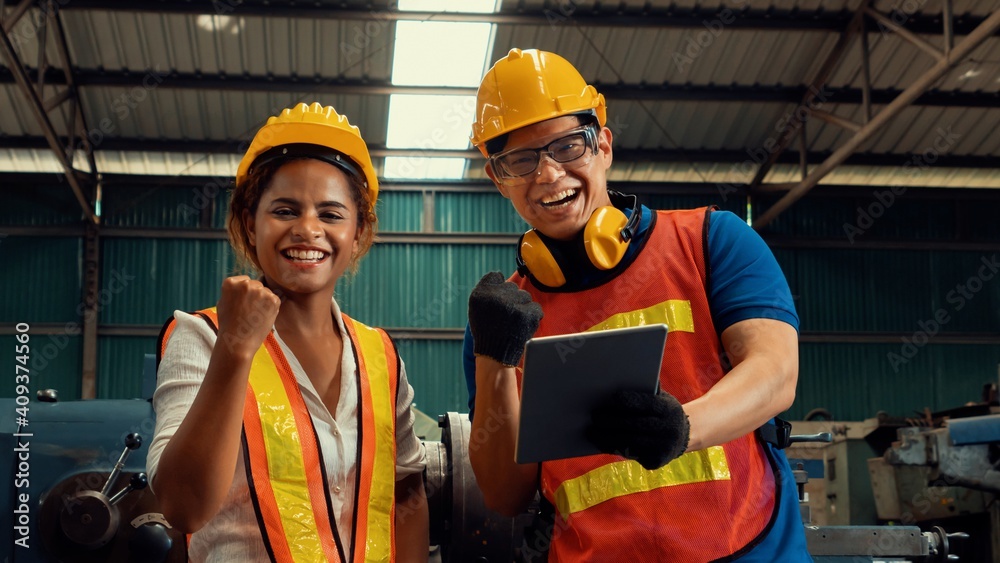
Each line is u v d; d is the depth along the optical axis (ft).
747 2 29.99
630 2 29.81
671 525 4.28
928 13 29.91
